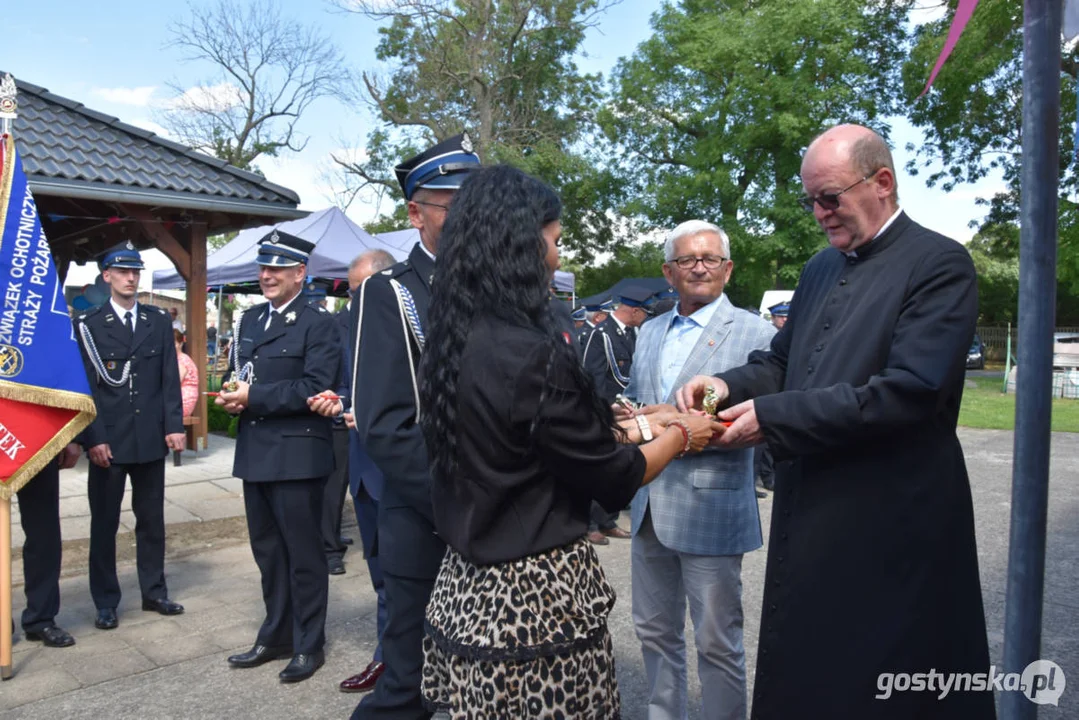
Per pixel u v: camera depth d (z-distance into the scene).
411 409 2.07
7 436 3.38
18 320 3.39
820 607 1.77
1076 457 9.15
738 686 2.56
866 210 1.85
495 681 1.50
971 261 1.76
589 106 28.41
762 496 7.36
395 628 2.32
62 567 4.98
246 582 4.79
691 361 2.65
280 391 3.38
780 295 16.86
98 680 3.42
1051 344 1.29
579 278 31.08
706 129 25.61
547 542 1.55
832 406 1.71
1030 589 1.32
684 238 2.70
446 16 24.67
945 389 1.66
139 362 4.13
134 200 8.08
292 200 9.23
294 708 3.17
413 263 2.24
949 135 21.30
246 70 27.41
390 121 26.92
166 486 7.14
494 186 1.60
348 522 6.36
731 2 24.28
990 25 16.39
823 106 20.83
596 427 1.56
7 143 3.46
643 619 2.68
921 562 1.71
